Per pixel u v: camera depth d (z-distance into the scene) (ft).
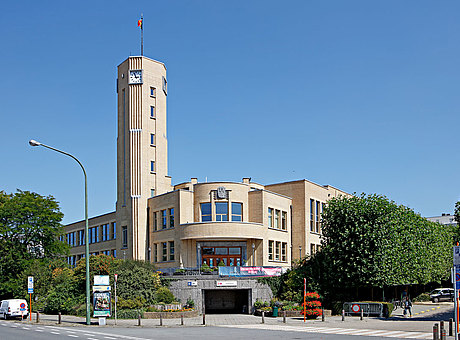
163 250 187.73
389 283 143.54
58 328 103.86
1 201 192.44
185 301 153.69
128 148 203.00
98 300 114.01
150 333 91.71
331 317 139.13
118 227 206.39
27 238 191.52
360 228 147.23
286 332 95.30
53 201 199.21
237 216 181.16
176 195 181.47
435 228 203.51
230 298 168.04
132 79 204.85
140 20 211.41
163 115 209.97
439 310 168.66
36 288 165.78
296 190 206.18
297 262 166.81
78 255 258.78
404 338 82.89
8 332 92.17
